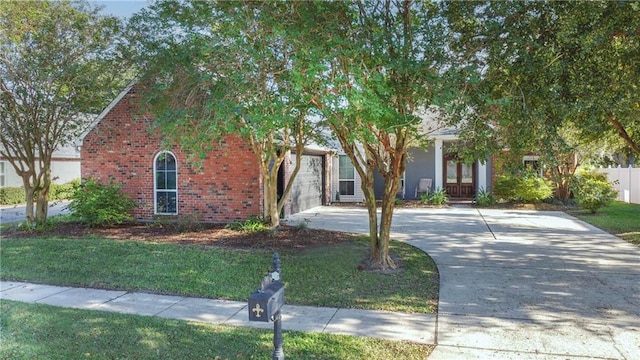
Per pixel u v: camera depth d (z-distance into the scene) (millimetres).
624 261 8266
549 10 5957
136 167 13828
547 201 19031
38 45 10703
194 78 7695
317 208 18312
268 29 5848
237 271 7410
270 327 5004
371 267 7625
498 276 7227
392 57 5926
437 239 10750
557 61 5965
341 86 5133
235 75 5895
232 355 4227
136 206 13539
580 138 9711
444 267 7855
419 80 5836
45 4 10336
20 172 12391
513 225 13117
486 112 6129
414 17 6391
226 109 5965
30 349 4375
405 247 9617
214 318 5359
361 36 5828
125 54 10086
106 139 13977
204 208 13414
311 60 5074
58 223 13148
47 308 5730
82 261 8078
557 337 4672
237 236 10883
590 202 15336
